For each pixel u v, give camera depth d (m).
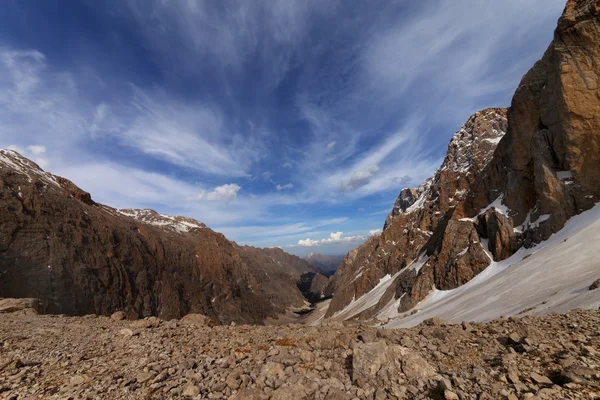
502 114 102.62
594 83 34.72
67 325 16.66
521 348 8.75
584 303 13.67
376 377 7.29
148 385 7.94
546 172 39.56
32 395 7.59
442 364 8.35
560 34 37.25
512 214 50.34
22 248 84.19
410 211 153.50
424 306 58.75
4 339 13.56
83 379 8.41
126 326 16.50
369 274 136.00
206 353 10.83
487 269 50.75
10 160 124.06
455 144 112.69
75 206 124.19
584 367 6.78
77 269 94.00
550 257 29.95
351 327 14.72
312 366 8.55
